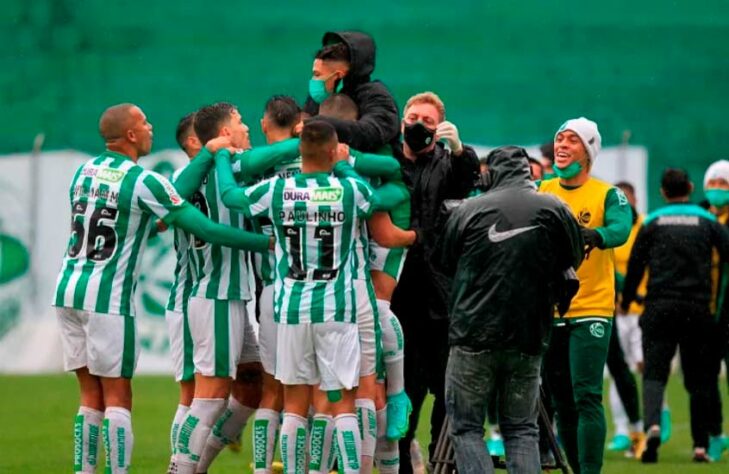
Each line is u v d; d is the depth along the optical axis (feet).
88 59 243.19
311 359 91.56
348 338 90.79
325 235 90.74
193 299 96.99
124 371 94.22
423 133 101.65
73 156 217.15
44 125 239.91
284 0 247.70
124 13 245.24
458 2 246.27
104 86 242.58
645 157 219.00
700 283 131.85
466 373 88.74
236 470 120.47
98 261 93.97
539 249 88.17
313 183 91.09
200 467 105.50
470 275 88.58
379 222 95.76
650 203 241.14
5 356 213.25
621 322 166.91
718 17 246.47
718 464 130.11
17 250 215.92
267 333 97.19
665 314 131.54
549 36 245.45
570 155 105.91
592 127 106.42
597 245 101.35
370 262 97.55
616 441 142.92
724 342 134.92
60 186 216.54
